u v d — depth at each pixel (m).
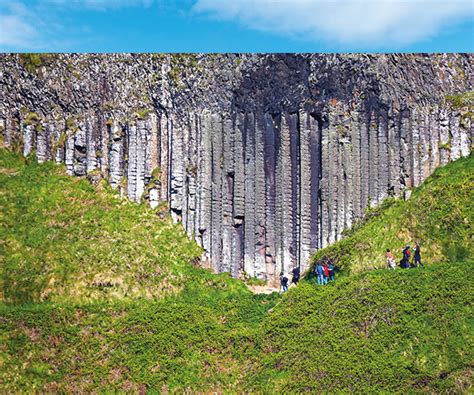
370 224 36.78
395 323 29.34
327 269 34.12
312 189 37.53
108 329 31.17
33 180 39.50
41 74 41.88
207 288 35.41
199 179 37.94
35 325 30.69
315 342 29.55
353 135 37.88
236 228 37.84
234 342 30.77
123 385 28.39
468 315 28.88
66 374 28.80
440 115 39.69
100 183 39.41
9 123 42.03
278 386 27.89
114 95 40.44
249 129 38.16
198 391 28.33
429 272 31.75
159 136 39.31
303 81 37.97
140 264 34.81
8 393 27.69
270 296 35.00
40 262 33.91
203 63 39.25
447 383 26.09
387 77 39.00
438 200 35.72
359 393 26.50
